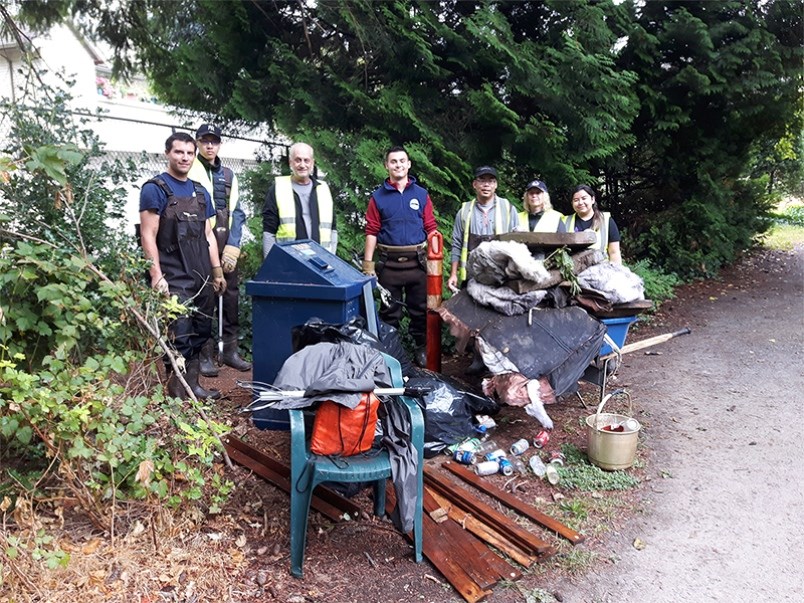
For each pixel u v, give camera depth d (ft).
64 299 10.15
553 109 25.85
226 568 9.16
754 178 40.68
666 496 11.78
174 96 26.73
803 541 10.37
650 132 32.37
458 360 19.66
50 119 13.46
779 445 13.85
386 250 17.52
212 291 14.57
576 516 11.07
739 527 10.79
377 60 25.49
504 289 13.83
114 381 12.20
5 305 10.27
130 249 13.23
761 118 33.86
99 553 9.05
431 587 9.11
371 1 23.36
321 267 12.95
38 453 10.33
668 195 34.96
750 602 8.93
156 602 8.23
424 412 13.28
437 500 11.35
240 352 19.52
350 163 23.17
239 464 12.10
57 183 11.98
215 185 17.11
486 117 25.11
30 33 22.62
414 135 25.13
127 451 8.99
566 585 9.29
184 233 13.74
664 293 28.60
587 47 25.91
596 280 14.02
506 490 11.93
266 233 17.11
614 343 14.23
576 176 26.91
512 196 26.23
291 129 24.29
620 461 12.50
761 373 18.71
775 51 29.73
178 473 10.89
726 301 28.60
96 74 42.78
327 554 9.77
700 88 29.60
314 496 11.25
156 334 11.07
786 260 37.96
